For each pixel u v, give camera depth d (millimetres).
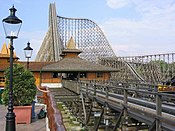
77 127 16531
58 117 3152
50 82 32906
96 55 61031
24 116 9828
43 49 55188
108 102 11844
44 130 8477
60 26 61781
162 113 7594
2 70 30391
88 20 63938
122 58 54062
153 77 46688
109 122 12266
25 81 10312
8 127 6523
